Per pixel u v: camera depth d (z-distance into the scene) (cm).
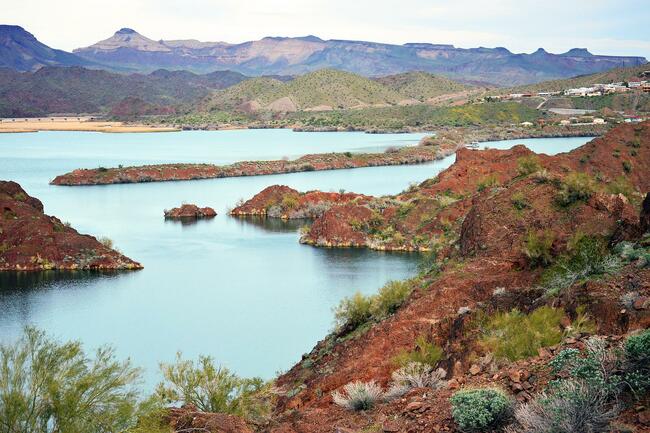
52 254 6944
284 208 10531
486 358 1569
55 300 5616
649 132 7838
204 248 7956
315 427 1487
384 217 8406
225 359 3941
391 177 15612
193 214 10588
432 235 7712
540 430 1027
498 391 1186
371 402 1546
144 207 11644
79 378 1330
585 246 2105
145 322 4862
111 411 1323
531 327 1662
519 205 3334
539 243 2705
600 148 7556
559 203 3212
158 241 8438
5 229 7119
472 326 2227
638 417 980
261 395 2227
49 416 1298
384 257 7262
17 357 1314
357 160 18500
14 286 6156
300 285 5988
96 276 6544
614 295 1689
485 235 3234
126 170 15950
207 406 1803
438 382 1583
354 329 3100
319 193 10881
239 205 11200
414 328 2508
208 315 5016
